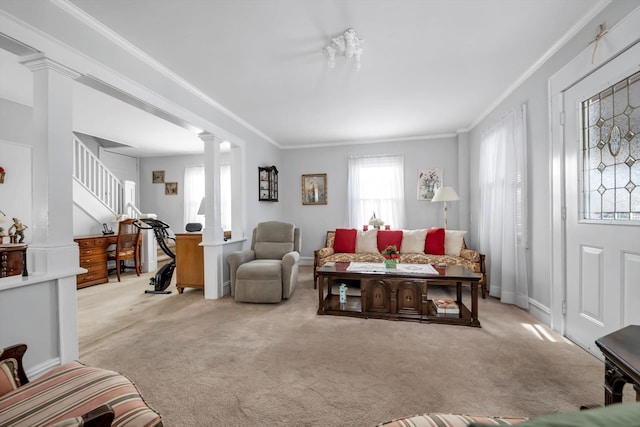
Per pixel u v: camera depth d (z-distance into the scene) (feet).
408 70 9.07
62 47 5.87
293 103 11.71
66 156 5.98
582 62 6.80
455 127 15.14
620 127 6.00
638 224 5.56
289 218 18.97
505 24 6.88
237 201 13.83
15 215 11.79
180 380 5.84
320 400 5.17
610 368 3.45
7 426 2.78
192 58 8.23
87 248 13.98
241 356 6.81
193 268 12.48
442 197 13.37
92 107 12.15
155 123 14.34
